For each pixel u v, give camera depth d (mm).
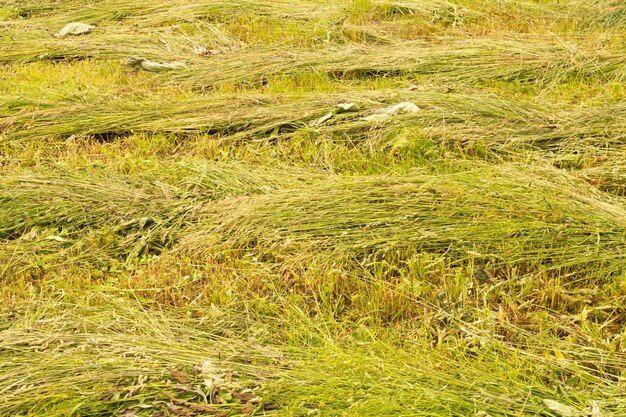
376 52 8633
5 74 8758
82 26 10227
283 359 3656
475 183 5156
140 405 3268
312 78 7996
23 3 11781
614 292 4230
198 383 3416
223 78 8156
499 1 10039
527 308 4203
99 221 5211
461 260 4559
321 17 9930
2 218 5223
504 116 6406
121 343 3715
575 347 3826
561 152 5902
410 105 6609
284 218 4953
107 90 7953
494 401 3303
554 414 3244
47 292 4504
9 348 3734
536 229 4684
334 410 3246
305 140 6375
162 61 8844
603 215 4770
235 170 5789
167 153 6480
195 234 4984
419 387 3350
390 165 5902
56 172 5918
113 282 4621
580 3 9742
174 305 4418
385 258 4637
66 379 3410
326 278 4465
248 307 4293
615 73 7480
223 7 10383
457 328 4047
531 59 7906
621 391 3459
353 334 4062
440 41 8961
